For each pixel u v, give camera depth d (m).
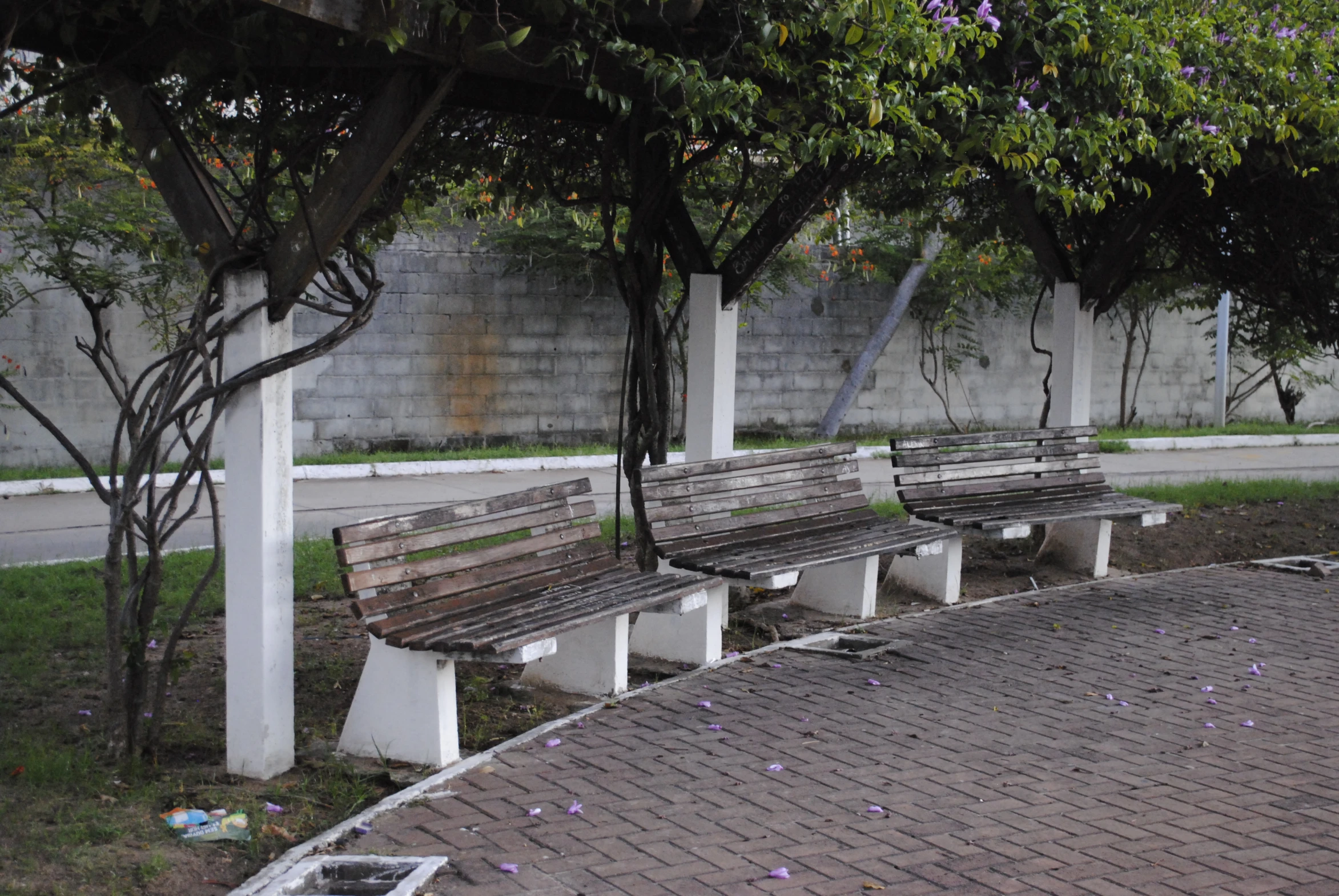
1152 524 8.05
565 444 16.62
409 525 4.84
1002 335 19.95
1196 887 3.55
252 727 4.34
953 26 5.89
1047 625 6.89
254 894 3.38
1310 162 8.42
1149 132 7.06
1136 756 4.71
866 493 12.54
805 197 6.76
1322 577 8.34
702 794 4.25
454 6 3.98
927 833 3.92
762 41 5.07
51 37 4.33
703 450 7.12
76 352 13.59
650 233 6.81
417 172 6.89
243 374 4.19
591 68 5.00
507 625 4.74
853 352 18.78
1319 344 11.68
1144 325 21.05
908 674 5.85
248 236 4.48
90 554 9.09
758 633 6.70
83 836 3.76
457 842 3.81
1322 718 5.22
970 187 9.32
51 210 12.13
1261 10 8.12
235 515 4.31
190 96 4.49
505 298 16.02
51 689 5.44
